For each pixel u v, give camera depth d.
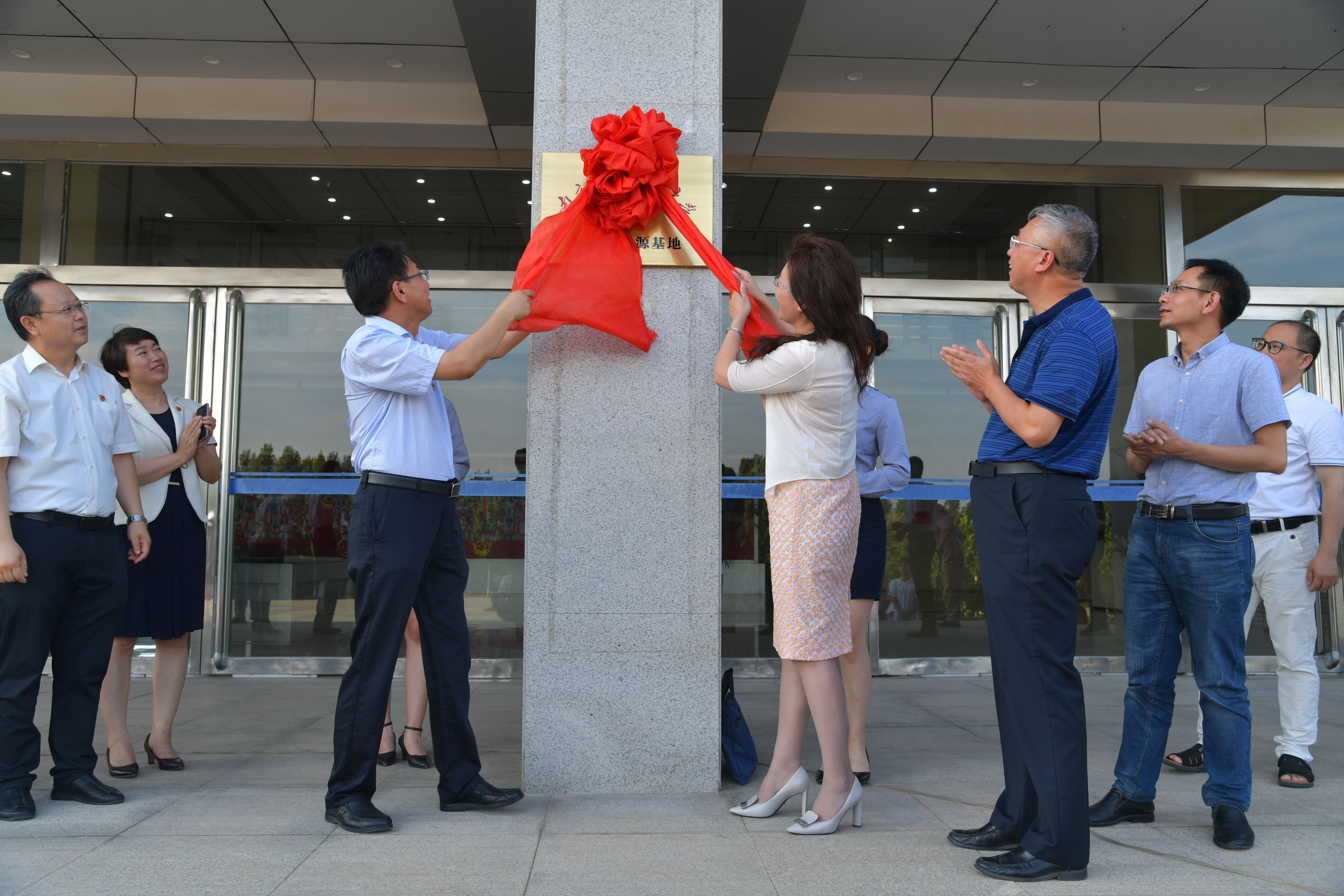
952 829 2.54
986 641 5.80
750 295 2.82
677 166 2.98
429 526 2.61
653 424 2.97
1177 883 2.13
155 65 5.23
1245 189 6.15
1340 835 2.53
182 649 3.40
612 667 2.91
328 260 5.76
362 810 2.51
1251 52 5.04
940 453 5.88
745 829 2.52
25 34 4.87
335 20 4.72
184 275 5.70
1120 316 6.02
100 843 2.39
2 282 5.63
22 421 2.80
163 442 3.50
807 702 2.66
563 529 2.94
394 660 2.57
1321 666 5.86
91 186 5.75
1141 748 2.70
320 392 5.71
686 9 3.09
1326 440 3.23
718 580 2.94
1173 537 2.69
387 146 5.74
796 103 5.53
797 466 2.53
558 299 2.88
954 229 6.01
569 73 3.06
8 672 2.70
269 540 5.62
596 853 2.31
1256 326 6.10
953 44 4.97
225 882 2.11
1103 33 4.84
